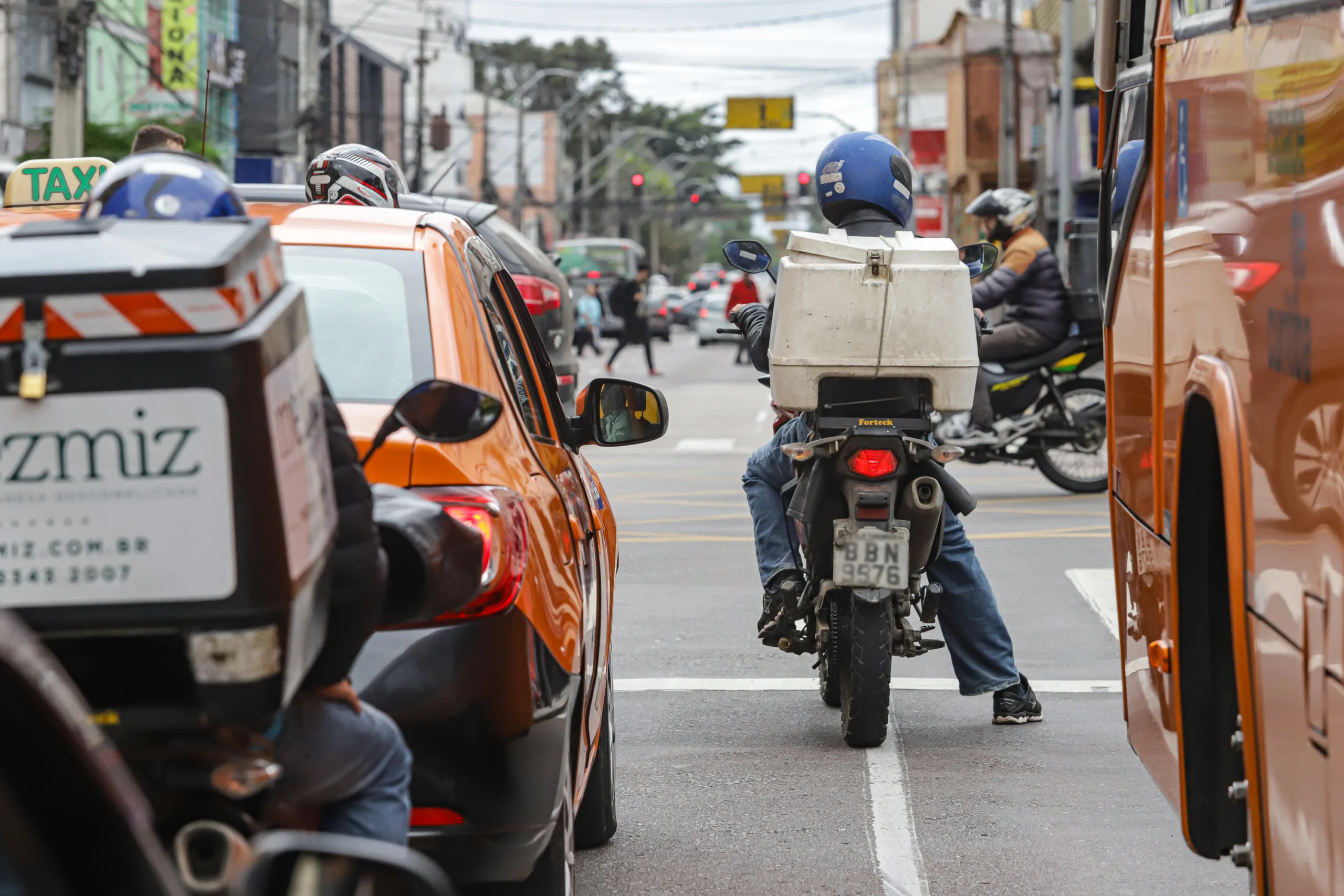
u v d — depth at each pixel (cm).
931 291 870
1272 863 459
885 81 11219
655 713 1019
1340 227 398
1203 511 555
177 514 329
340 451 387
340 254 609
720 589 1427
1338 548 397
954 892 700
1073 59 5000
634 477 2302
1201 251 534
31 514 329
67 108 3250
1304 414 424
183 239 342
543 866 530
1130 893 696
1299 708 429
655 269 17975
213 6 6669
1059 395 1978
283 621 335
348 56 9075
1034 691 1065
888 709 974
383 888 321
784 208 14925
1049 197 6400
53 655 343
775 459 962
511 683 500
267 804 380
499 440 566
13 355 327
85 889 260
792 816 807
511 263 1919
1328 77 411
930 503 883
